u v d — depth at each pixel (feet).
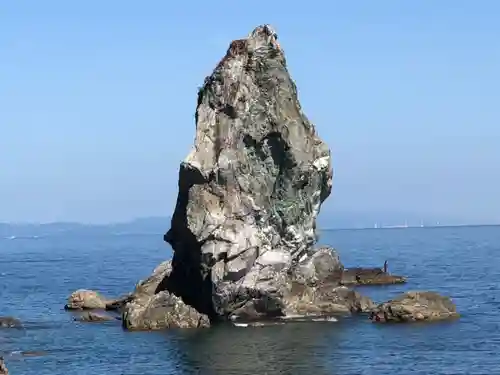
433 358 231.71
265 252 305.53
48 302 400.26
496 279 478.18
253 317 299.79
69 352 250.16
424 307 298.35
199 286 307.58
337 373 214.28
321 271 328.70
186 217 302.86
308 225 329.93
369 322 292.81
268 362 227.61
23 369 227.81
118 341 265.95
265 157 320.50
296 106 330.34
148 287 340.59
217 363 227.81
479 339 258.37
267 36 328.70
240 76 319.06
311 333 270.67
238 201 306.35
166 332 279.69
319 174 330.75
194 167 305.73
